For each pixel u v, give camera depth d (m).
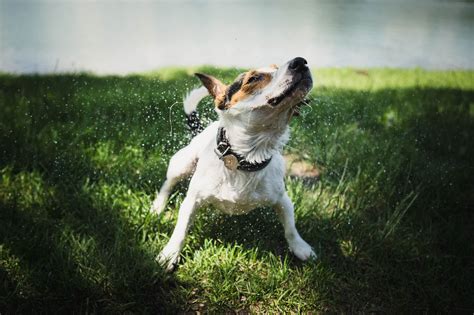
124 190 1.38
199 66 2.70
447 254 1.23
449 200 1.42
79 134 1.61
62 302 1.03
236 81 1.00
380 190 1.44
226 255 1.16
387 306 1.09
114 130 1.67
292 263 1.19
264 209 1.32
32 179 1.40
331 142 1.68
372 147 1.65
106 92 2.01
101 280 1.07
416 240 1.27
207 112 1.52
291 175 1.58
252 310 1.07
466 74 2.85
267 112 0.95
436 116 1.95
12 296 1.03
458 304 1.09
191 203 1.13
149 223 1.24
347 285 1.14
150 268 1.10
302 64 0.92
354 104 2.07
